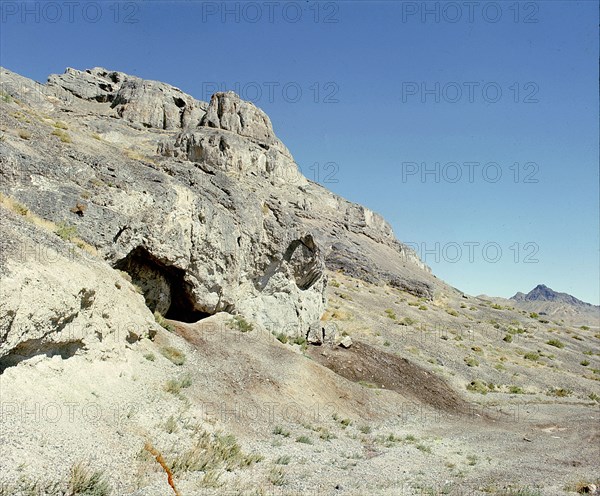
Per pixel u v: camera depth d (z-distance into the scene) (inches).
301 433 699.4
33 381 444.1
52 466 361.4
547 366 1720.0
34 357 462.3
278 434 663.8
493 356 1658.5
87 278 565.9
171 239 876.6
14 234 522.9
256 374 840.9
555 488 607.5
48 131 938.1
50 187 752.3
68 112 3171.8
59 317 487.2
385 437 791.7
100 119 3225.9
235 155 2728.8
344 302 1836.9
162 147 2731.3
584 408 1322.6
